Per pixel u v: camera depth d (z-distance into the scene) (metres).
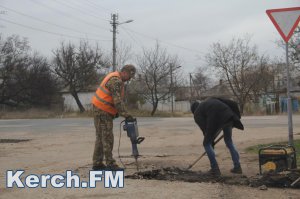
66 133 19.30
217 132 7.77
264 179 6.89
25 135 18.58
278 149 7.19
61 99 63.25
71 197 6.32
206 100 7.93
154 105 49.16
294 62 30.72
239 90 50.84
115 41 44.69
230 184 6.96
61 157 11.02
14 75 59.56
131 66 8.45
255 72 51.47
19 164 9.77
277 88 52.59
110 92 8.30
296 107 48.06
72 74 59.38
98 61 60.47
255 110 45.97
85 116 42.47
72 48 60.28
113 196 6.30
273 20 9.69
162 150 12.11
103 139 8.34
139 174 7.81
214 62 52.81
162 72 50.59
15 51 59.53
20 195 6.52
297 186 6.58
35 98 60.47
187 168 8.41
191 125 23.20
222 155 10.58
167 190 6.59
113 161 8.40
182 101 62.94
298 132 16.77
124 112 8.26
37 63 60.91
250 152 10.94
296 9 9.55
